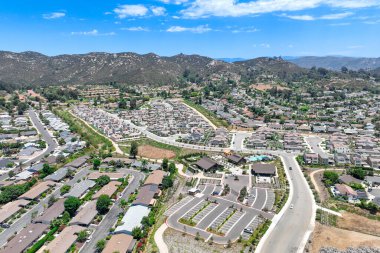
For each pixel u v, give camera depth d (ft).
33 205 503.20
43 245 395.34
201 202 516.32
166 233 425.69
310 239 411.54
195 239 412.16
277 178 614.75
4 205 495.82
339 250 389.80
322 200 516.73
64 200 499.10
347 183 573.33
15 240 396.16
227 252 385.70
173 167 640.58
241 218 464.65
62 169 640.99
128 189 563.48
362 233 426.92
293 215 470.80
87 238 409.08
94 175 613.52
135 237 408.26
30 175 615.16
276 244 400.47
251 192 552.82
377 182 577.43
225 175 633.20
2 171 651.25
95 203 492.54
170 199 526.98
